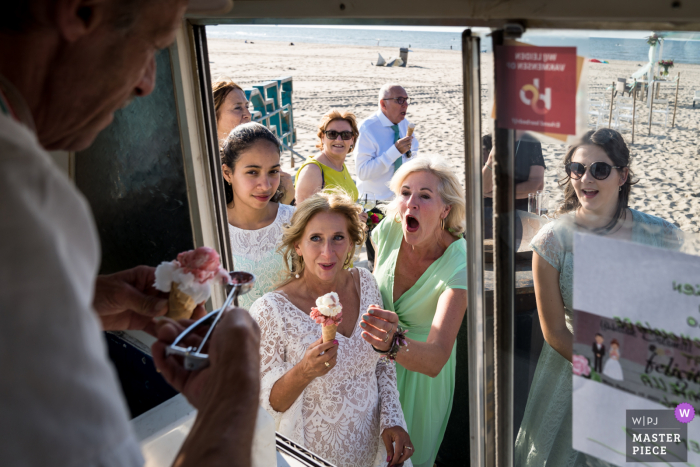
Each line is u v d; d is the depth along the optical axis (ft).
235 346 2.18
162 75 4.30
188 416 4.00
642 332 2.76
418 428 7.70
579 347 3.03
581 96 2.56
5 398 1.40
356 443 6.33
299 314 6.57
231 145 8.04
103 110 2.15
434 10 2.84
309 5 3.33
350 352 6.45
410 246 7.76
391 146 14.78
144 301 2.84
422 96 46.24
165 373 2.46
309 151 30.25
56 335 1.46
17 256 1.42
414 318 7.57
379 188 14.88
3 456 1.39
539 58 2.64
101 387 1.56
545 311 3.99
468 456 8.99
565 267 3.84
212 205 4.73
